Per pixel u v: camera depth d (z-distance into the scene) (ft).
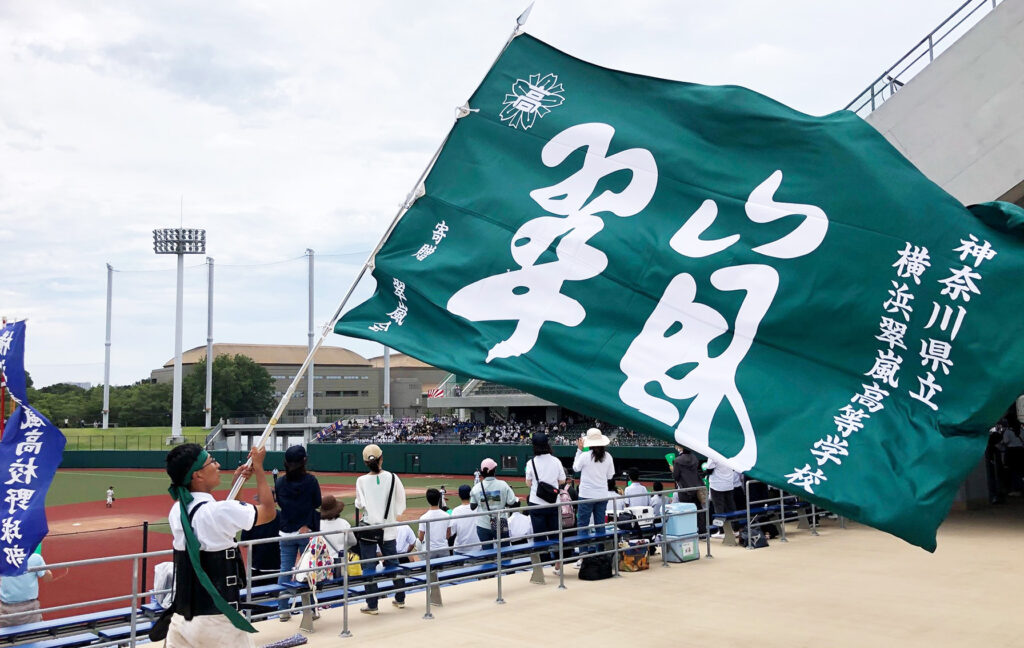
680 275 18.02
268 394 317.63
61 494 128.16
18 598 24.48
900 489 14.55
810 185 17.39
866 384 15.87
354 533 29.76
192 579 13.83
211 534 13.62
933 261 15.70
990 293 15.07
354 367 318.86
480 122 21.42
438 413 225.97
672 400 16.76
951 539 41.63
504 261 19.74
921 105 47.14
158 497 122.31
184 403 325.21
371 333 19.86
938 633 24.30
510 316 19.08
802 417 15.87
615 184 19.53
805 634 24.47
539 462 35.91
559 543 32.76
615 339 18.07
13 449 20.45
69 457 194.08
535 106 20.92
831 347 16.35
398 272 20.53
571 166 20.13
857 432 15.39
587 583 32.94
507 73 21.49
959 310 15.25
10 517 20.04
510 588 32.30
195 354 333.42
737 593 30.37
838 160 17.20
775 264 17.21
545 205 19.94
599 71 20.83
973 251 15.39
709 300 17.63
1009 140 44.47
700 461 43.32
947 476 14.49
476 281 19.77
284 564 28.22
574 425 149.79
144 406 331.77
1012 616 26.16
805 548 40.19
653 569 35.68
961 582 31.45
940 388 15.16
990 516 49.70
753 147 18.35
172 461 13.88
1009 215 15.12
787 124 18.01
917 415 15.21
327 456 158.61
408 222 21.07
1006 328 14.82
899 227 16.17
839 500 14.73
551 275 19.19
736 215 17.95
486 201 20.53
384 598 31.14
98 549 63.57
